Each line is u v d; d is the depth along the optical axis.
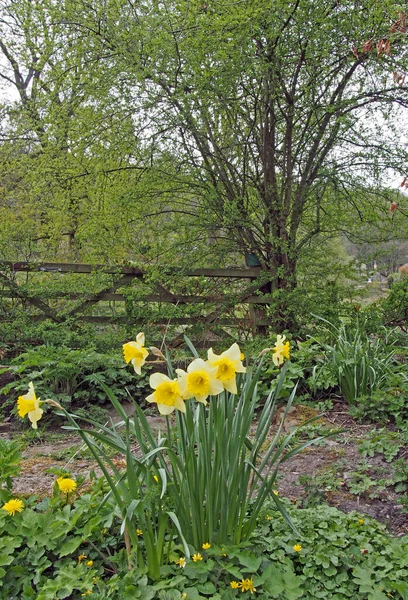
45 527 2.30
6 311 6.49
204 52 5.79
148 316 6.55
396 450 3.58
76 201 7.79
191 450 2.20
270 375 5.10
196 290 6.75
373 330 6.39
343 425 4.33
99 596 1.97
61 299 6.63
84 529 2.26
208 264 7.08
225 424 2.28
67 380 5.05
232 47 5.78
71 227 8.35
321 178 6.74
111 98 6.35
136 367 2.21
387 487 3.20
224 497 2.25
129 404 5.23
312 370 5.15
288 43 5.90
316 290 6.70
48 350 5.27
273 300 6.73
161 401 2.01
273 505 2.72
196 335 6.68
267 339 6.29
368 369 4.79
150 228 7.15
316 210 7.11
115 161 7.01
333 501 3.06
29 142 7.97
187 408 2.19
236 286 6.88
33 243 7.04
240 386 2.50
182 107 6.25
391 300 6.72
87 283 6.48
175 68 6.07
